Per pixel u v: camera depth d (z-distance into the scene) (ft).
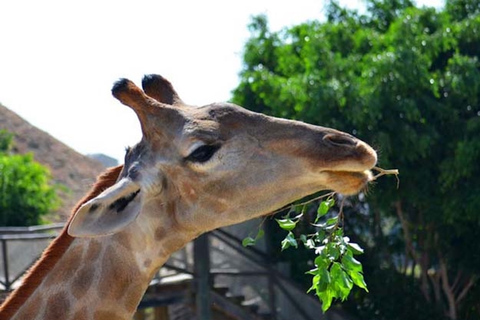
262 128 16.93
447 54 52.54
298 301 50.29
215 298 48.32
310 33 52.54
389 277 54.90
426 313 53.83
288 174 16.62
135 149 17.52
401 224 54.24
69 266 17.29
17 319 17.13
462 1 56.65
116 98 17.46
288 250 52.19
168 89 18.37
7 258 46.85
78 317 17.06
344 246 18.03
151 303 47.14
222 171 16.88
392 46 49.32
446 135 49.65
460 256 53.16
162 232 17.34
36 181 71.56
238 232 50.14
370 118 47.47
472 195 48.11
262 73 51.93
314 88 48.34
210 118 17.15
